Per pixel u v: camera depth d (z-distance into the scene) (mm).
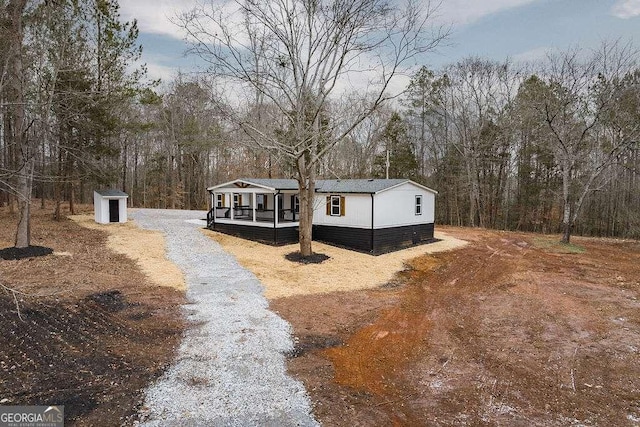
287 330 8375
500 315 9844
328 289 12008
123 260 13930
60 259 13133
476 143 32969
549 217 32969
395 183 19406
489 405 5613
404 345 7922
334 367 6801
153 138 42688
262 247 18078
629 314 9789
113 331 7867
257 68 14852
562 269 15312
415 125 37875
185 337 7758
